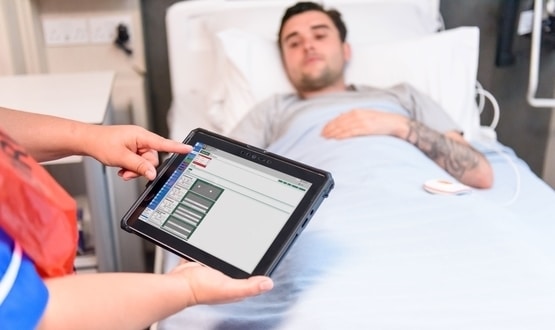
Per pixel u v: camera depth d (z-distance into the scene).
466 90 1.85
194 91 2.01
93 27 1.97
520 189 1.53
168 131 2.15
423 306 0.88
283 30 1.78
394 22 1.98
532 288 0.92
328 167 1.35
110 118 1.64
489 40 2.20
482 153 1.65
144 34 2.05
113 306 0.62
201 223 0.80
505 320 0.85
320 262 0.98
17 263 0.55
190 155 0.90
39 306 0.55
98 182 1.43
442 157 1.51
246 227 0.77
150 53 2.09
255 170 0.84
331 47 1.74
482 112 2.30
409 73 1.85
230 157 0.87
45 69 1.99
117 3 1.95
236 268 0.73
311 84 1.75
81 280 0.63
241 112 1.79
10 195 0.55
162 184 0.86
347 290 0.91
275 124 1.65
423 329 0.83
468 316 0.86
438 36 1.87
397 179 1.27
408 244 1.03
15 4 1.83
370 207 1.16
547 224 1.32
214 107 1.85
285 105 1.69
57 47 1.98
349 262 0.98
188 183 0.85
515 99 2.27
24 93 1.59
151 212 0.83
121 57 2.02
